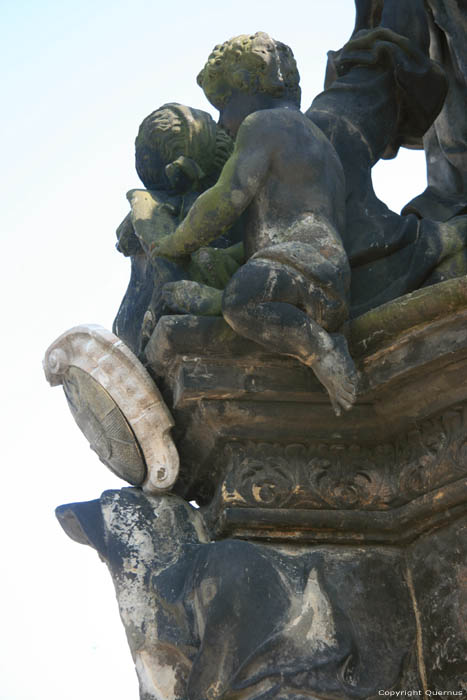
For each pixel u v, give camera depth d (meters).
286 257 6.93
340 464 7.63
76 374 7.66
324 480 7.57
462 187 9.08
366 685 7.11
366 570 7.47
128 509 7.57
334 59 8.95
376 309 7.21
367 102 8.38
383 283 7.69
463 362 7.11
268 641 6.97
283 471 7.54
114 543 7.46
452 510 7.32
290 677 6.91
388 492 7.61
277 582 7.19
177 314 7.43
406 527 7.56
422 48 8.69
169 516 7.58
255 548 7.29
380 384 7.31
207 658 7.02
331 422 7.54
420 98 8.48
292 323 6.82
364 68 8.58
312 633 7.10
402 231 7.71
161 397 7.59
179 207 8.05
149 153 8.27
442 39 9.27
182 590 7.30
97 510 7.59
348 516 7.54
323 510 7.55
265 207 7.33
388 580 7.50
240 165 7.29
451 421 7.33
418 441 7.52
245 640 7.00
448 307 6.96
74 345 7.68
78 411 7.76
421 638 7.38
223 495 7.46
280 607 7.10
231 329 7.20
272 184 7.32
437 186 9.27
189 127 8.16
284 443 7.59
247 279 6.90
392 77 8.50
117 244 8.42
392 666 7.21
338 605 7.26
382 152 8.44
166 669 7.27
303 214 7.28
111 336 7.57
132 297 8.25
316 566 7.38
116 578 7.38
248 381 7.32
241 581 7.11
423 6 8.80
